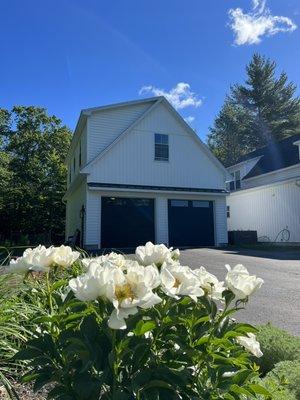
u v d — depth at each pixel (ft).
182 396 4.67
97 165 50.24
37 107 110.63
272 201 63.21
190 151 56.39
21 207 72.13
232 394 4.82
